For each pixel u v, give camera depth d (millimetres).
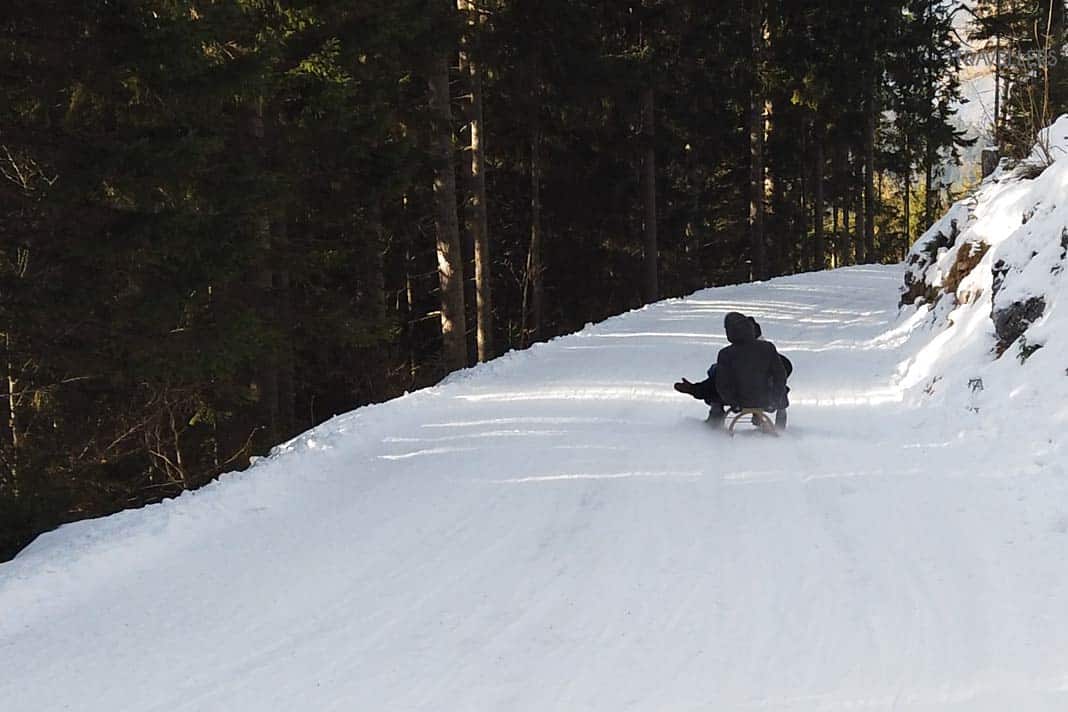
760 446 11000
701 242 58719
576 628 6160
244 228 17844
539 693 5266
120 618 7066
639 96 38812
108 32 14898
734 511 8500
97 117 16609
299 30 21672
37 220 15352
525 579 7176
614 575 7102
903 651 5414
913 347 16562
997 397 10945
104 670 6090
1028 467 8695
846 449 10508
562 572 7262
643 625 6121
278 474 11336
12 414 18688
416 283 43062
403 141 24781
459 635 6195
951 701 4781
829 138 56094
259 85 16891
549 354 20938
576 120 39406
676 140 46094
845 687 5039
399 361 35656
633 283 46594
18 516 14062
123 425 21891
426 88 30219
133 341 15789
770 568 6977
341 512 9594
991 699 4758
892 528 7621
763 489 9148
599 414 13758
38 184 16406
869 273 37875
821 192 58719
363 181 24625
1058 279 11828
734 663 5453
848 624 5859
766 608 6230
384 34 22812
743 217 60719
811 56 50000
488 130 39531
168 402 21875
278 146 22000
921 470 9289
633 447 11398
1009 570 6457
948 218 20312
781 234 61969
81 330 15586
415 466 11344
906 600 6145
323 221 25781
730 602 6383
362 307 27906
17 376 17594
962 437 10273
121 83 15438
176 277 15984
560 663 5641
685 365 18172
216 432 22984
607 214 44438
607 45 39250
